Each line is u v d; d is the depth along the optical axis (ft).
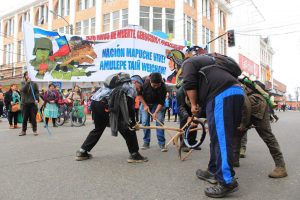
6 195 12.69
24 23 50.80
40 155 20.42
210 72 12.78
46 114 40.55
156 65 65.82
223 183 12.16
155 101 21.83
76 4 107.86
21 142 26.30
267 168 16.87
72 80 55.36
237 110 12.39
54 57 53.11
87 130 36.19
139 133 31.73
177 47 69.05
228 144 12.19
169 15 94.32
